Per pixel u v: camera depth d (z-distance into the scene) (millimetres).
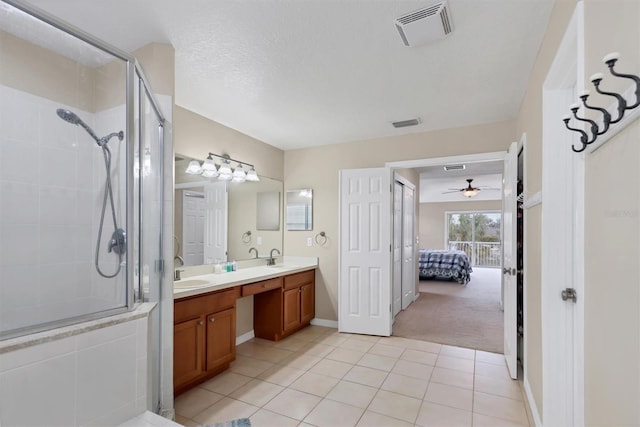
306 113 3143
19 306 1583
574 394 1678
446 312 4910
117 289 1562
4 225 1615
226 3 1624
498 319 4516
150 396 1557
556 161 1743
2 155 1631
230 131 3568
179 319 2369
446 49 2039
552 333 1729
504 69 2281
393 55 2111
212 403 2312
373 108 3021
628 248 823
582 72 1168
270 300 3662
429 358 3125
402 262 5062
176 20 1764
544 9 1659
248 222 3844
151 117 1973
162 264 2043
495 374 2777
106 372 1334
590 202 1120
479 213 10727
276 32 1869
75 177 1712
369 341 3613
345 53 2088
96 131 1718
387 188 3834
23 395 1086
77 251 1672
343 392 2469
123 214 1631
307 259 4332
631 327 810
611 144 936
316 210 4312
